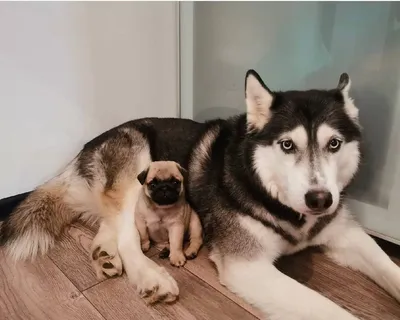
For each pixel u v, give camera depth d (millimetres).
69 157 2264
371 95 1792
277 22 2064
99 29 2158
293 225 1551
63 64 2076
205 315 1444
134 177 1889
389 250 1880
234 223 1587
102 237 1763
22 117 2006
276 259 1658
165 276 1562
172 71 2588
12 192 2096
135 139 1941
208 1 2322
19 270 1685
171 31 2490
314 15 1915
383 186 1803
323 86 1990
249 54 2238
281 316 1361
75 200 2020
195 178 1846
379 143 1788
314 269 1721
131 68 2369
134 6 2258
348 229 1716
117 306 1484
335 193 1320
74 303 1499
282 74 2139
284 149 1405
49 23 1965
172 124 2014
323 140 1385
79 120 2238
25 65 1940
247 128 1540
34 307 1480
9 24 1838
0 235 1846
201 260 1764
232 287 1508
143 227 1774
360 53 1795
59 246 1859
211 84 2484
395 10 1620
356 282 1635
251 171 1518
